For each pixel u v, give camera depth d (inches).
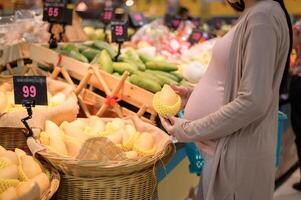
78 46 105.3
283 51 64.1
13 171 58.3
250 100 59.7
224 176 67.7
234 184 67.4
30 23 115.4
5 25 106.3
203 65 111.8
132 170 62.4
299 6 179.6
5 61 96.7
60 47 103.0
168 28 162.1
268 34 59.9
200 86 71.7
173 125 69.6
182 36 154.5
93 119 78.2
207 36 158.4
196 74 102.0
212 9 206.2
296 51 155.9
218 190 69.1
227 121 61.9
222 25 188.9
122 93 87.5
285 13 64.5
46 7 104.8
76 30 126.3
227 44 65.2
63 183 62.8
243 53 62.3
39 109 70.1
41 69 99.0
